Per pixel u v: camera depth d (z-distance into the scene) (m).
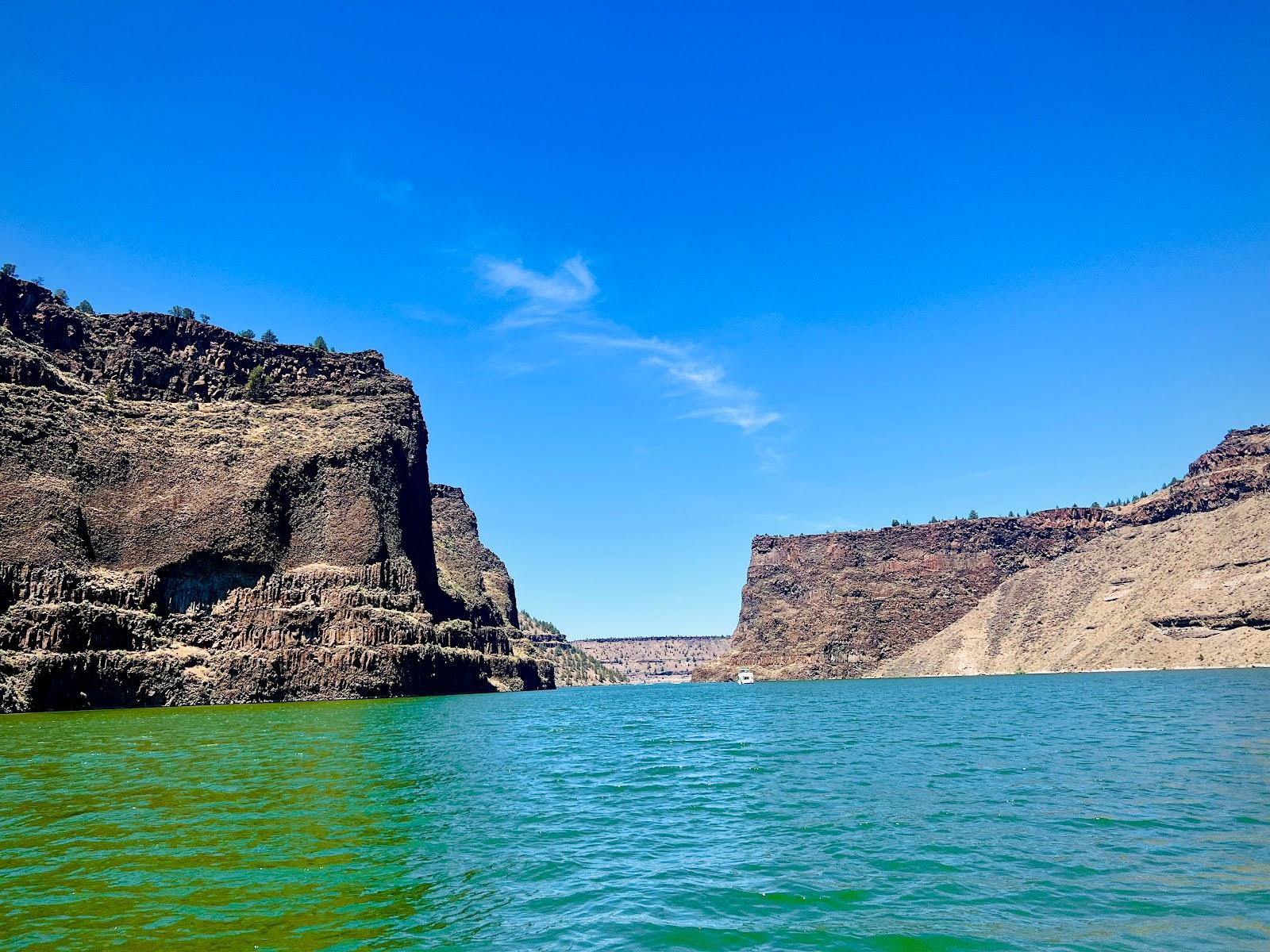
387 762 50.34
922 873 23.91
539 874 24.36
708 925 19.94
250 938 19.03
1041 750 50.66
